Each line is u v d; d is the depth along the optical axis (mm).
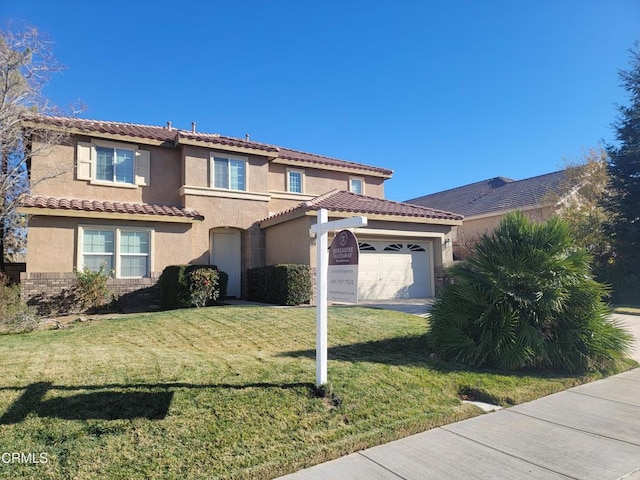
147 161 16484
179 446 4043
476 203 28766
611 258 19000
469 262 8117
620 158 18750
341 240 5703
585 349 7043
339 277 5633
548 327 7277
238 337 8617
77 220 14078
